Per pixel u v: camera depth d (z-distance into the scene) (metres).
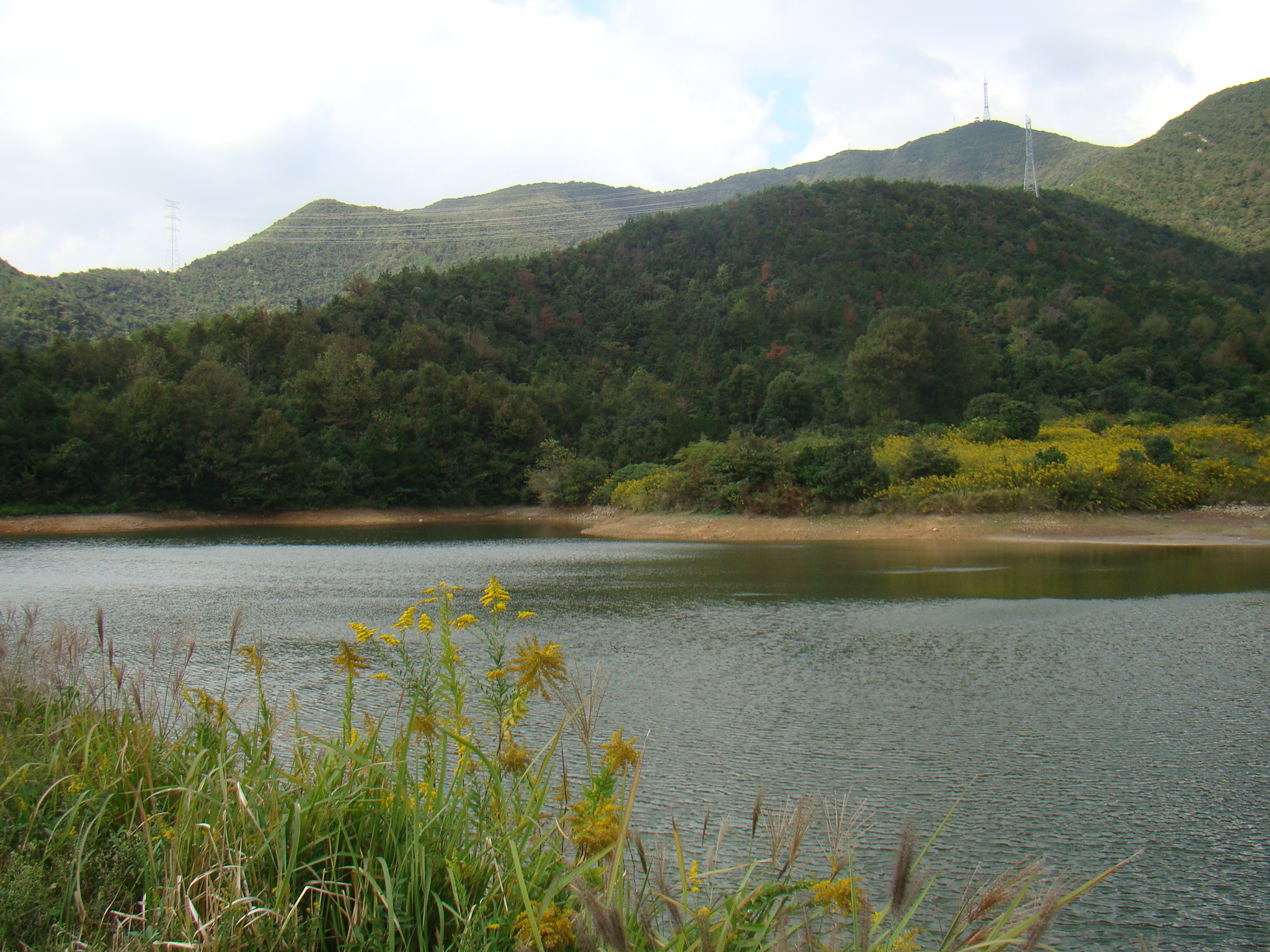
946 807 6.52
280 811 3.47
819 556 27.38
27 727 4.30
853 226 130.75
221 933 2.82
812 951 2.76
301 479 59.09
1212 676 10.73
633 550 31.78
